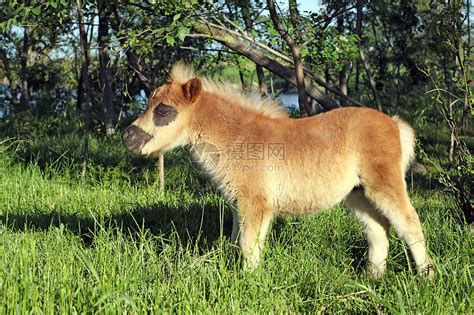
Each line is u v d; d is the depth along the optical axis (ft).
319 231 13.20
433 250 12.48
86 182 16.76
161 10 14.84
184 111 12.10
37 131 24.56
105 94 23.16
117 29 17.24
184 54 19.21
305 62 17.98
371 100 28.94
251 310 10.29
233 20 15.88
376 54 28.48
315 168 11.81
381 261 12.10
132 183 16.96
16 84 32.81
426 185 17.33
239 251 11.66
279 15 16.06
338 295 11.00
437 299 10.33
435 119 28.07
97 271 11.12
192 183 16.72
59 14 15.79
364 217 12.24
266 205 11.84
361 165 11.84
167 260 11.50
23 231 13.08
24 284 10.31
